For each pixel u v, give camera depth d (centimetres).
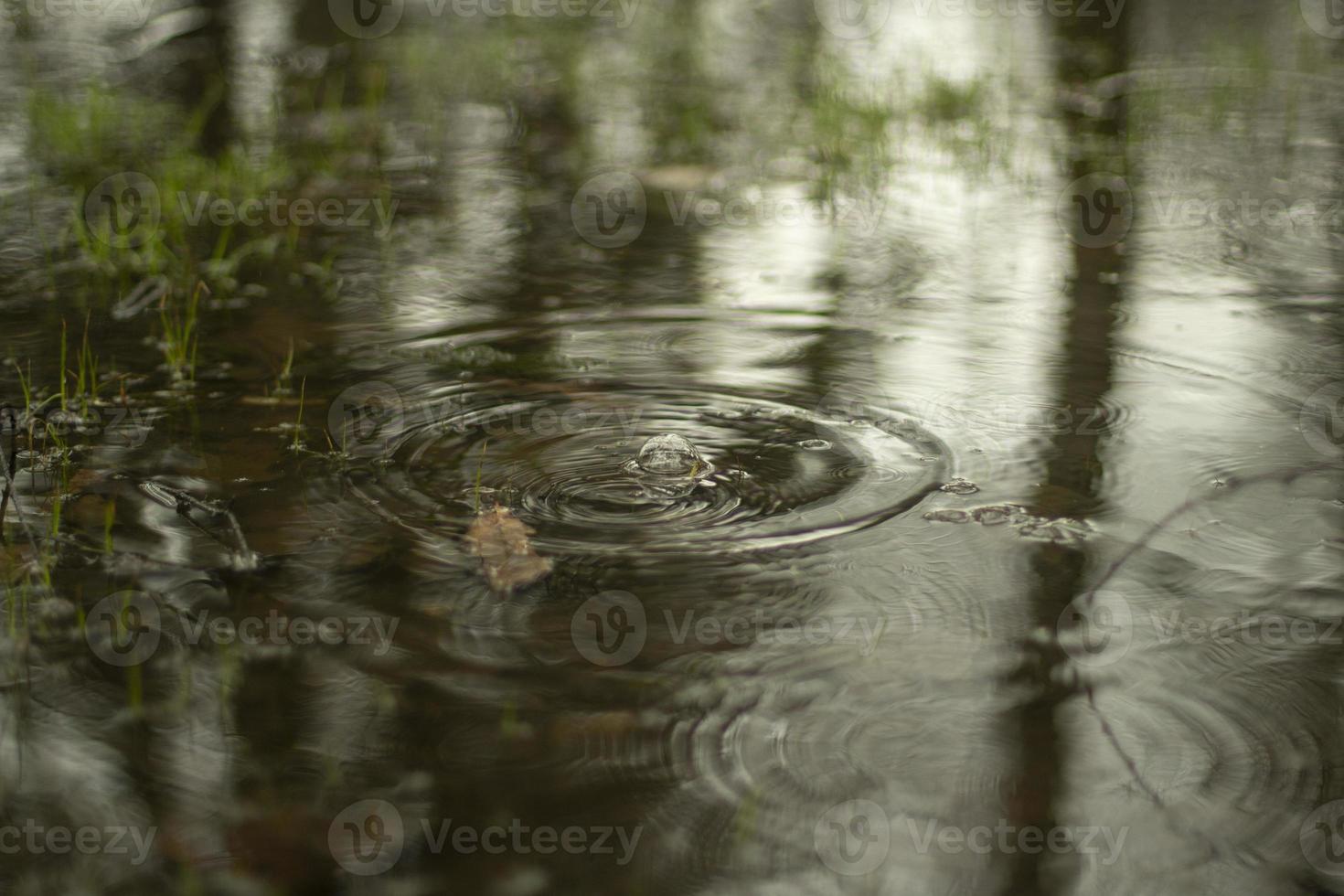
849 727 237
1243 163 699
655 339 455
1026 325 466
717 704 243
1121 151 732
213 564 292
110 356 436
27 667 253
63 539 302
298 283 522
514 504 321
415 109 827
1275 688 246
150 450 356
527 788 221
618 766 226
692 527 310
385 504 322
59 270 525
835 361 430
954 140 764
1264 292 498
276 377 418
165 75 874
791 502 323
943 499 324
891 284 520
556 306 495
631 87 902
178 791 220
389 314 486
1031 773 224
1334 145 726
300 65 926
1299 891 197
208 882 200
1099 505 320
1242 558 294
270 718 239
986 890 198
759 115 826
